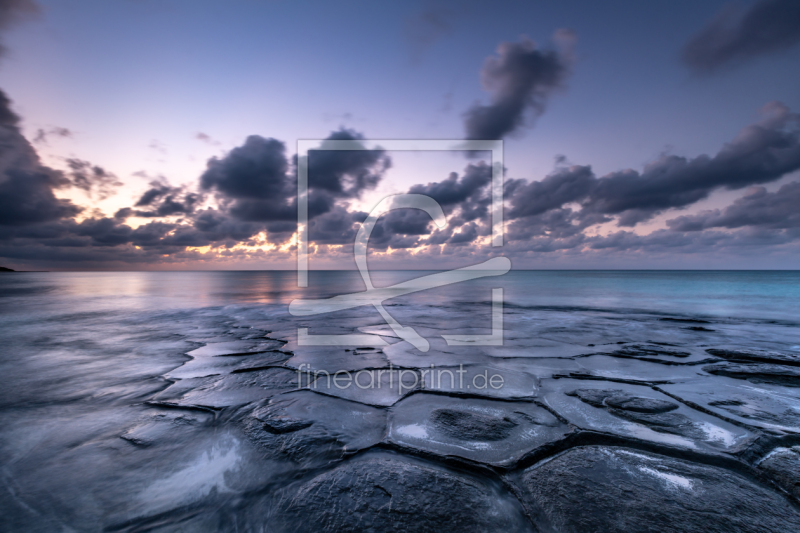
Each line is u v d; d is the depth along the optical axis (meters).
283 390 2.99
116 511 1.46
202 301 11.64
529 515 1.45
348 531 1.35
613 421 2.35
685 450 1.97
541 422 2.35
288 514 1.45
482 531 1.36
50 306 10.10
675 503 1.52
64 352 4.36
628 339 5.18
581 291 17.20
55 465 1.81
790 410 2.53
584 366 3.72
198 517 1.43
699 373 3.46
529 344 4.86
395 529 1.37
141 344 4.84
